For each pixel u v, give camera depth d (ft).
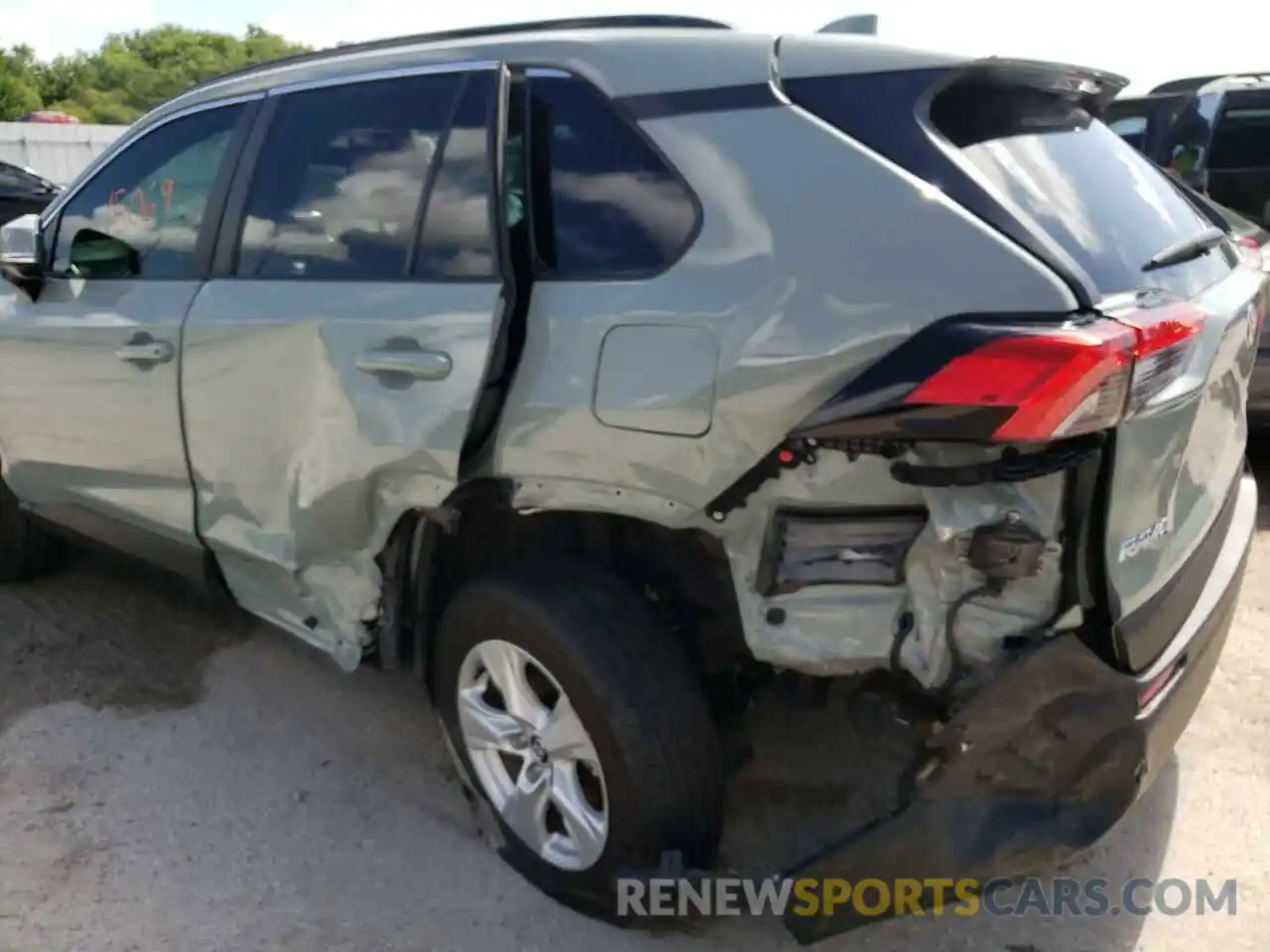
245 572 11.20
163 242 11.59
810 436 7.31
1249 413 17.29
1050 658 7.23
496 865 9.68
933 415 6.94
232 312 10.37
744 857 9.54
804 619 7.73
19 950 8.61
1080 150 8.90
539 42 9.20
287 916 9.02
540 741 8.93
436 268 9.15
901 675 7.66
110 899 9.18
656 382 7.82
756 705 9.66
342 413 9.39
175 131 11.82
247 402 10.27
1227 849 9.77
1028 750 7.38
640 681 8.25
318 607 10.48
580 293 8.32
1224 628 9.11
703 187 8.04
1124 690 7.50
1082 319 7.01
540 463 8.42
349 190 9.95
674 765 8.26
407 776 11.01
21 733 11.59
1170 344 7.34
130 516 12.14
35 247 12.35
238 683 12.70
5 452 13.52
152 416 11.29
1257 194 24.81
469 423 8.53
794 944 8.80
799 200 7.70
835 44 8.29
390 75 9.95
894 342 7.15
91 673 12.85
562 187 8.66
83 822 10.16
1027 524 7.15
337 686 12.67
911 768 7.68
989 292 7.10
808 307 7.42
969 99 8.30
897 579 7.52
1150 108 26.50
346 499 9.60
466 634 9.21
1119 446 7.31
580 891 8.91
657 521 8.05
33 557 14.96
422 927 8.93
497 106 9.03
